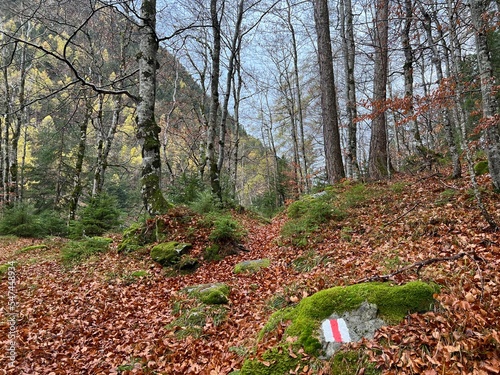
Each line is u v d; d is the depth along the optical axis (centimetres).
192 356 454
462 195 755
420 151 1326
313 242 813
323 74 1524
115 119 1839
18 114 1909
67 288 740
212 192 1509
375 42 1471
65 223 1672
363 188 1126
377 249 635
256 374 313
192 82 3044
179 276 775
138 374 435
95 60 1667
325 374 296
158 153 1031
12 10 991
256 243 1018
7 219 1582
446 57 862
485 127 620
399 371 280
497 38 1252
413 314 326
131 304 649
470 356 278
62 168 2353
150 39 1030
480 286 378
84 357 500
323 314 346
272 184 3534
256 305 564
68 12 1373
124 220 1526
